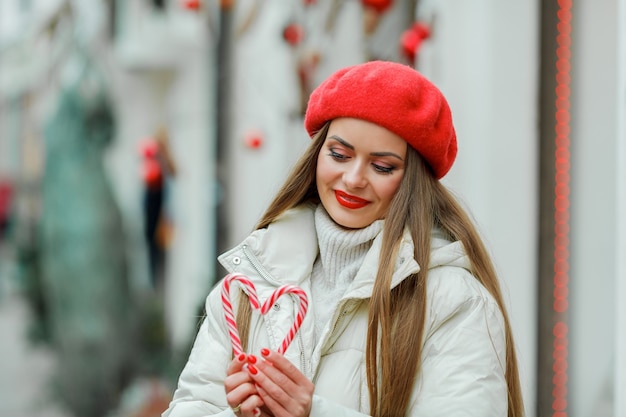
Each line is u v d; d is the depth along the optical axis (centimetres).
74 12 1087
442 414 264
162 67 1030
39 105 1133
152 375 988
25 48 1159
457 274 279
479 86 561
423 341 273
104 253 1047
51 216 1090
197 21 958
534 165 550
